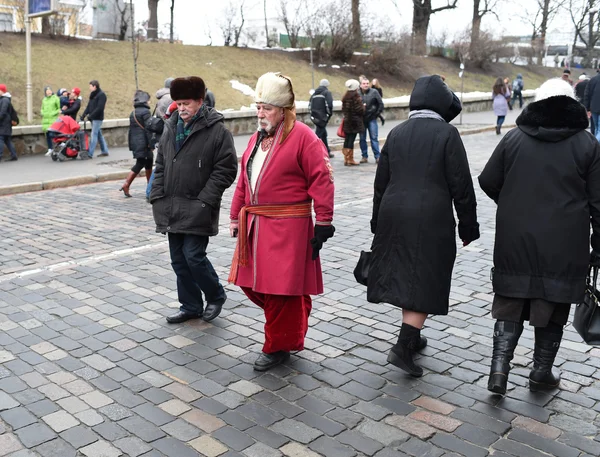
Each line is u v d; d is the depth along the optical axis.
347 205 9.41
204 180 4.68
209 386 3.98
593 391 3.88
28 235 7.91
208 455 3.24
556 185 3.49
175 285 5.91
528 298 3.56
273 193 4.02
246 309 5.28
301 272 4.02
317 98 14.03
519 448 3.28
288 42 29.17
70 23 23.55
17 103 17.31
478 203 9.48
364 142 13.75
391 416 3.60
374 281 3.95
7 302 5.48
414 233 3.78
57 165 13.55
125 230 8.11
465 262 6.52
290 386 3.97
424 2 36.41
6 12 22.33
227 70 24.16
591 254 3.58
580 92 16.50
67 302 5.48
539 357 3.78
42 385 4.00
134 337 4.74
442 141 3.81
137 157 10.11
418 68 32.19
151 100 19.98
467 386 3.95
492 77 36.00
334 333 4.79
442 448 3.29
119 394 3.88
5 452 3.28
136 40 23.17
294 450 3.28
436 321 4.99
